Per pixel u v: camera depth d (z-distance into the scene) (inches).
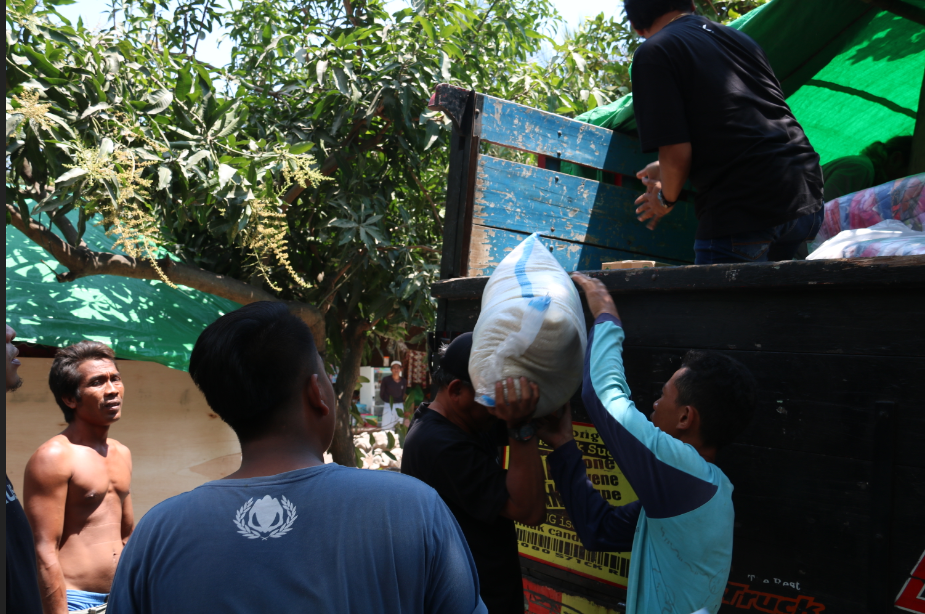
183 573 37.0
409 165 198.2
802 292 54.2
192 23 227.6
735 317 58.6
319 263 202.5
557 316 56.9
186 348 168.7
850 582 50.6
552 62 215.5
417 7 178.1
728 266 57.6
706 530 49.7
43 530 94.9
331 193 178.9
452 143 99.3
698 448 53.8
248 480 40.4
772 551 55.4
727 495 51.1
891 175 146.6
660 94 76.1
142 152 135.3
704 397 52.7
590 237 111.0
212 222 159.2
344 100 179.2
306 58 177.9
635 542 55.5
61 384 103.7
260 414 42.0
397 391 366.6
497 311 59.3
